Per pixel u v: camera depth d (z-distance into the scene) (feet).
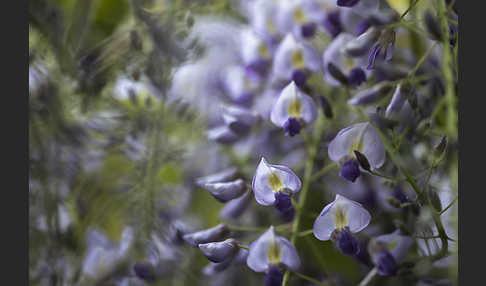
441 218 1.47
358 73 1.51
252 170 1.71
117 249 1.66
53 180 1.68
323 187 1.60
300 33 1.65
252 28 1.74
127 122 1.68
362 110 1.53
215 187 1.48
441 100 1.46
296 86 1.48
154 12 1.65
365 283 1.53
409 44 1.58
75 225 1.68
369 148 1.43
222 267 1.49
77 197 1.68
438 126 1.51
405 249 1.47
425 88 1.51
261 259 1.43
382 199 1.57
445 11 1.43
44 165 1.67
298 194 1.60
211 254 1.44
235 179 1.59
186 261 1.66
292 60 1.57
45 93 1.67
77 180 1.68
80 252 1.66
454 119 1.42
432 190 1.44
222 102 1.78
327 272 1.57
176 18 1.65
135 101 1.67
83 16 1.70
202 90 1.78
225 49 1.80
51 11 1.68
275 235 1.42
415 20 1.45
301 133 1.59
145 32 1.64
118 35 1.65
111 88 1.68
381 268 1.47
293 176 1.41
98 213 1.68
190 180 1.77
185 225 1.72
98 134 1.68
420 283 1.50
